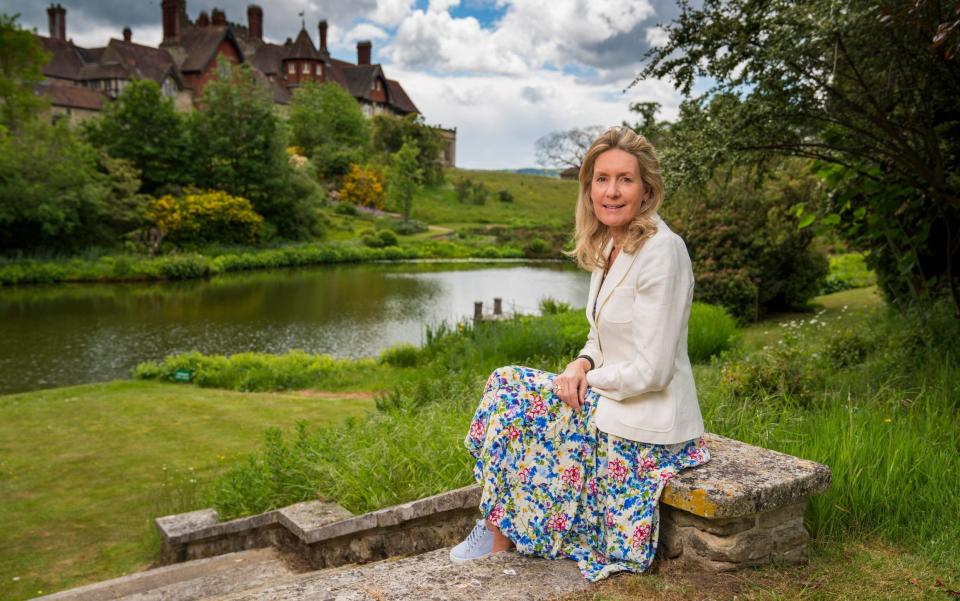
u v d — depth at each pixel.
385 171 72.56
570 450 2.35
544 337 10.95
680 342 2.30
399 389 7.16
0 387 14.76
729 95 5.69
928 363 5.41
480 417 2.45
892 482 2.92
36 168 36.62
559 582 2.19
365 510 4.03
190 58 89.31
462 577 2.21
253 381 14.04
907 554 2.47
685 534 2.34
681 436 2.28
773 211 16.12
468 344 11.65
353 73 108.31
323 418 10.38
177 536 4.96
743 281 16.28
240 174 49.56
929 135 5.50
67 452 8.83
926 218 6.34
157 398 12.07
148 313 25.00
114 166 42.53
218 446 8.98
